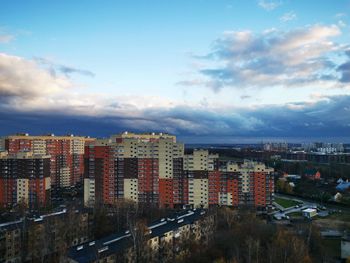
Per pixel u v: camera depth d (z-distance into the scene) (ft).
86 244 585.22
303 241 603.67
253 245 575.79
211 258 570.87
